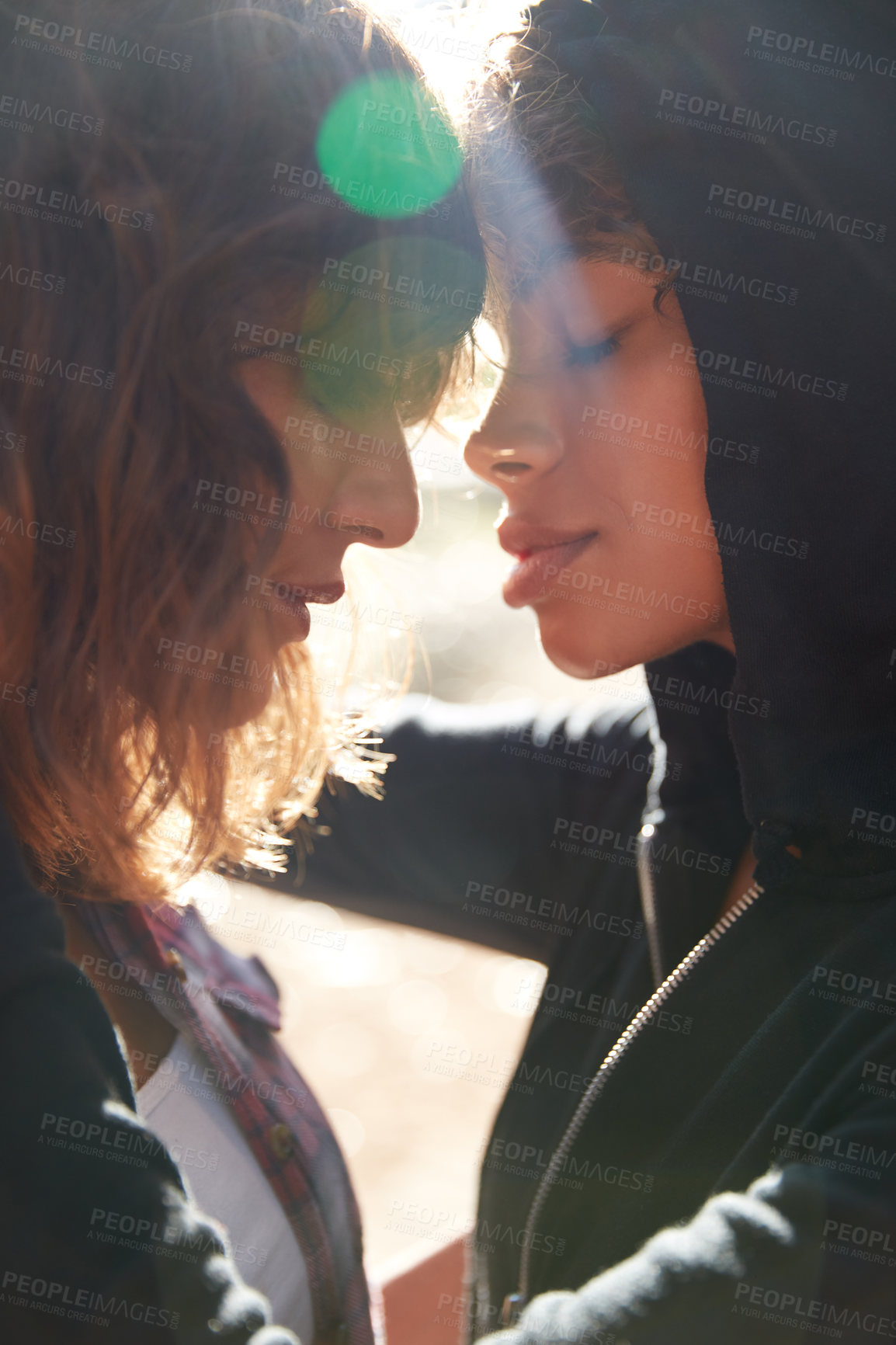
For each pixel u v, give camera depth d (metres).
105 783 0.72
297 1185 0.85
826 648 0.86
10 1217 0.52
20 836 0.73
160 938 0.88
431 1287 1.18
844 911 0.86
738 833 1.09
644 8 0.91
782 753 0.89
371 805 1.36
